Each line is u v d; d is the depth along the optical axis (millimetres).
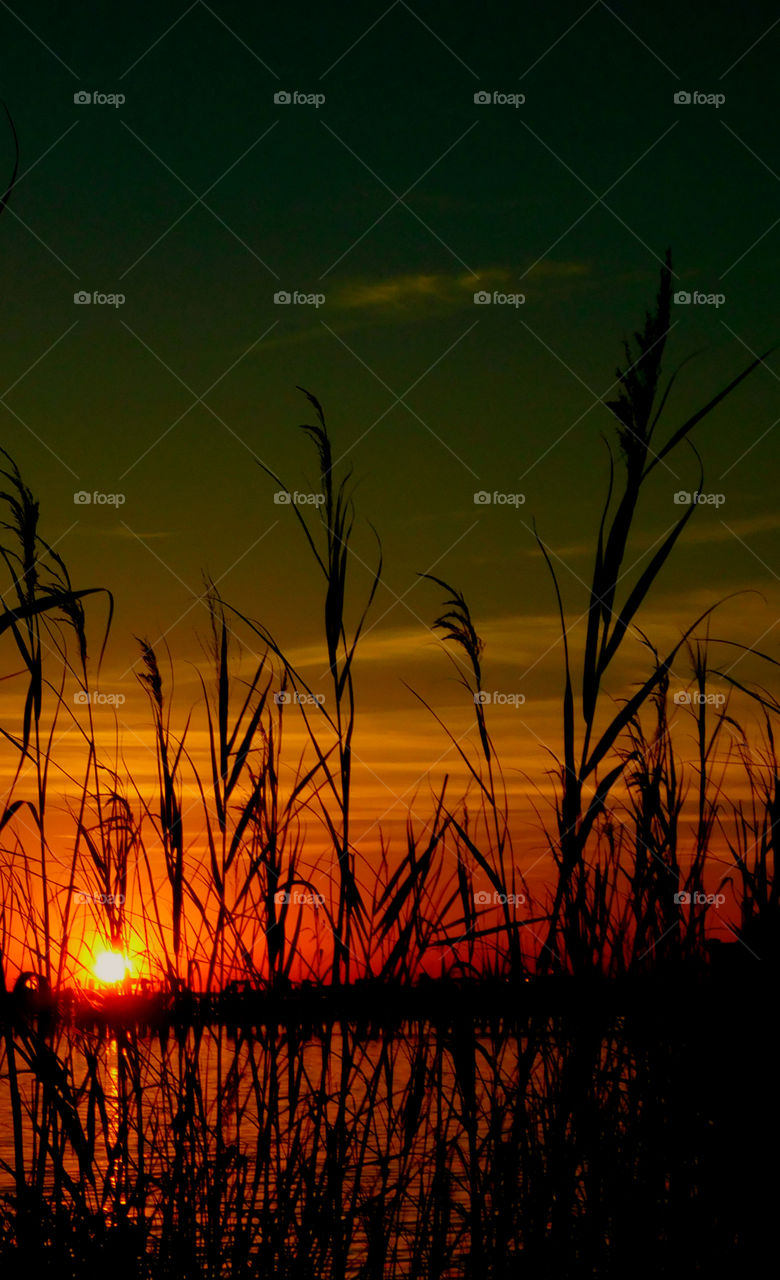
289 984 2979
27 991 2914
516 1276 2750
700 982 2889
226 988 3041
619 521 2260
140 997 3062
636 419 2223
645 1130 2881
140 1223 2930
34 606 2361
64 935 3066
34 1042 2809
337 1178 2900
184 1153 2990
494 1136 2824
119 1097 3027
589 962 2643
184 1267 2910
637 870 2996
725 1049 2859
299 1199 2924
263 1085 2969
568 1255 2795
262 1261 2904
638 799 3137
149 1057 3039
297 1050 2961
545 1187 2775
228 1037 3023
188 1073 3018
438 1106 2910
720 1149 2867
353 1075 2908
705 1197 2883
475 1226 2830
